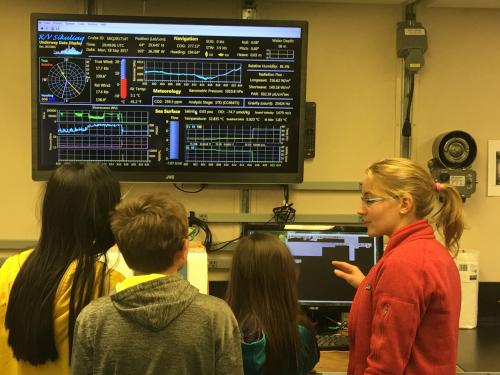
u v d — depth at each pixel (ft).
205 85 7.59
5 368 4.31
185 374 3.65
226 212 8.21
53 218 4.16
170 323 3.66
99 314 3.71
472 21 8.46
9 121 7.91
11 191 7.94
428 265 4.38
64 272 4.06
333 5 8.26
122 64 7.46
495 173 8.53
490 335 7.70
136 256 3.82
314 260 7.89
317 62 8.30
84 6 7.94
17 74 7.88
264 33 7.59
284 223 8.21
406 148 8.45
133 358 3.60
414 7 8.34
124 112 7.52
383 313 4.33
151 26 7.45
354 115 8.38
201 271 6.05
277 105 7.68
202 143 7.66
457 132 8.08
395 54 8.38
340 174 8.39
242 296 4.99
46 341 3.95
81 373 3.68
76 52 7.39
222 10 8.13
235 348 3.88
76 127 7.48
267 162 7.76
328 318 8.05
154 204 3.91
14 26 7.85
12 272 4.37
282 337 4.82
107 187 4.32
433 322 4.38
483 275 8.54
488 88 8.54
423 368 4.34
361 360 4.71
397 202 4.79
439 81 8.46
